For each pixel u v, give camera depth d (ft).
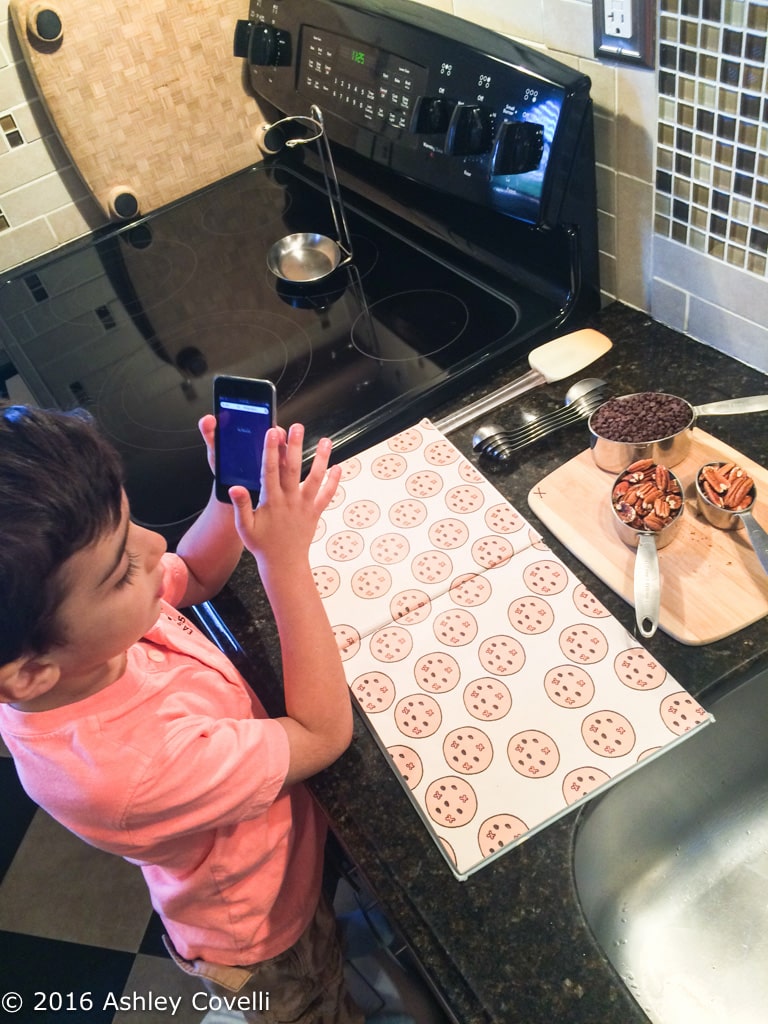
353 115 4.25
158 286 4.70
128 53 4.66
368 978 3.73
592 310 3.79
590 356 3.39
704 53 2.69
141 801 2.05
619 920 2.65
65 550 1.70
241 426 2.38
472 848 2.23
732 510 2.65
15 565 1.62
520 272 3.94
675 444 2.87
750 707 2.66
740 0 2.48
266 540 2.27
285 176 5.31
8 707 2.11
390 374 3.67
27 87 4.69
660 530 2.64
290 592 2.32
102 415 3.91
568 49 3.26
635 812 2.60
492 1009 2.00
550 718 2.43
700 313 3.35
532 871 2.18
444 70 3.62
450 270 4.21
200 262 4.80
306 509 2.31
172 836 2.14
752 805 2.93
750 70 2.57
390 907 2.21
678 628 2.50
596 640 2.58
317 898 2.88
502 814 2.27
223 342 4.17
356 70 4.13
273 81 4.80
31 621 1.70
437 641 2.66
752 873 2.81
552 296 3.81
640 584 2.56
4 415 1.77
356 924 3.96
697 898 2.76
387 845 2.30
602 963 2.02
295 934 2.77
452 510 3.03
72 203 5.16
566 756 2.34
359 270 4.41
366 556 2.94
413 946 2.14
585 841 2.38
